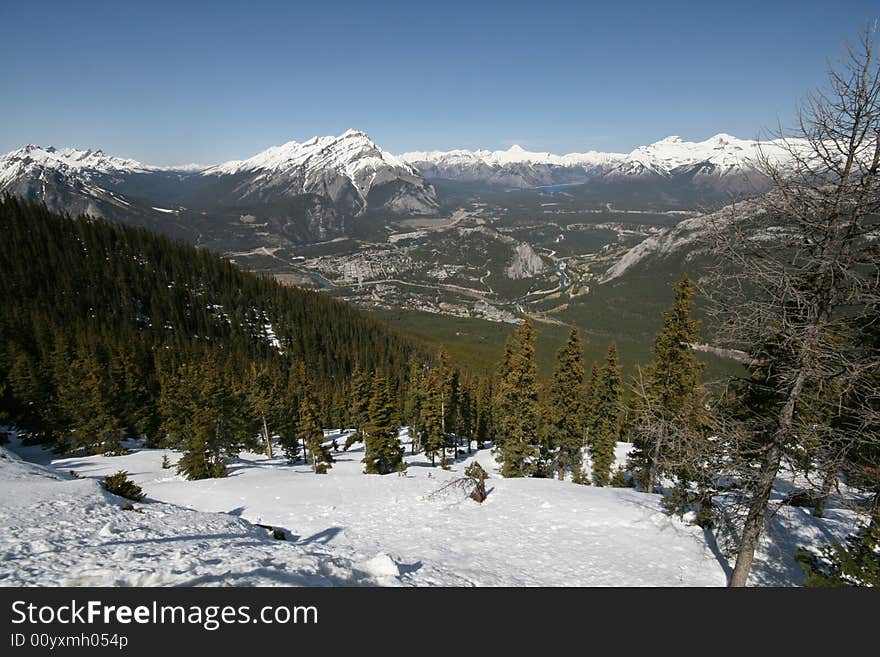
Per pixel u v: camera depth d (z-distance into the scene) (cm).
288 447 4788
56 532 1205
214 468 3572
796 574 1334
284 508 2352
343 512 2208
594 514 1900
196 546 1149
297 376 6469
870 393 878
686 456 1074
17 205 11600
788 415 985
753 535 1141
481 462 4447
